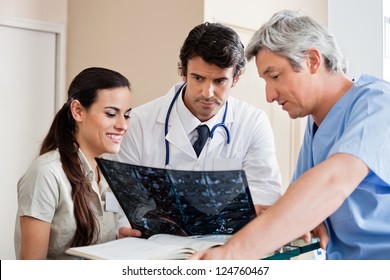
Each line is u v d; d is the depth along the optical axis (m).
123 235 1.23
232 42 1.49
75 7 3.34
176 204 1.13
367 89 1.17
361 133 1.04
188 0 2.69
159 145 1.75
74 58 3.34
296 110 1.22
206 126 1.74
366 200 1.15
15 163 3.19
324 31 1.19
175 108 1.76
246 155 1.80
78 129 1.36
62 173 1.30
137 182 1.14
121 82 1.34
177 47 2.74
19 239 1.37
